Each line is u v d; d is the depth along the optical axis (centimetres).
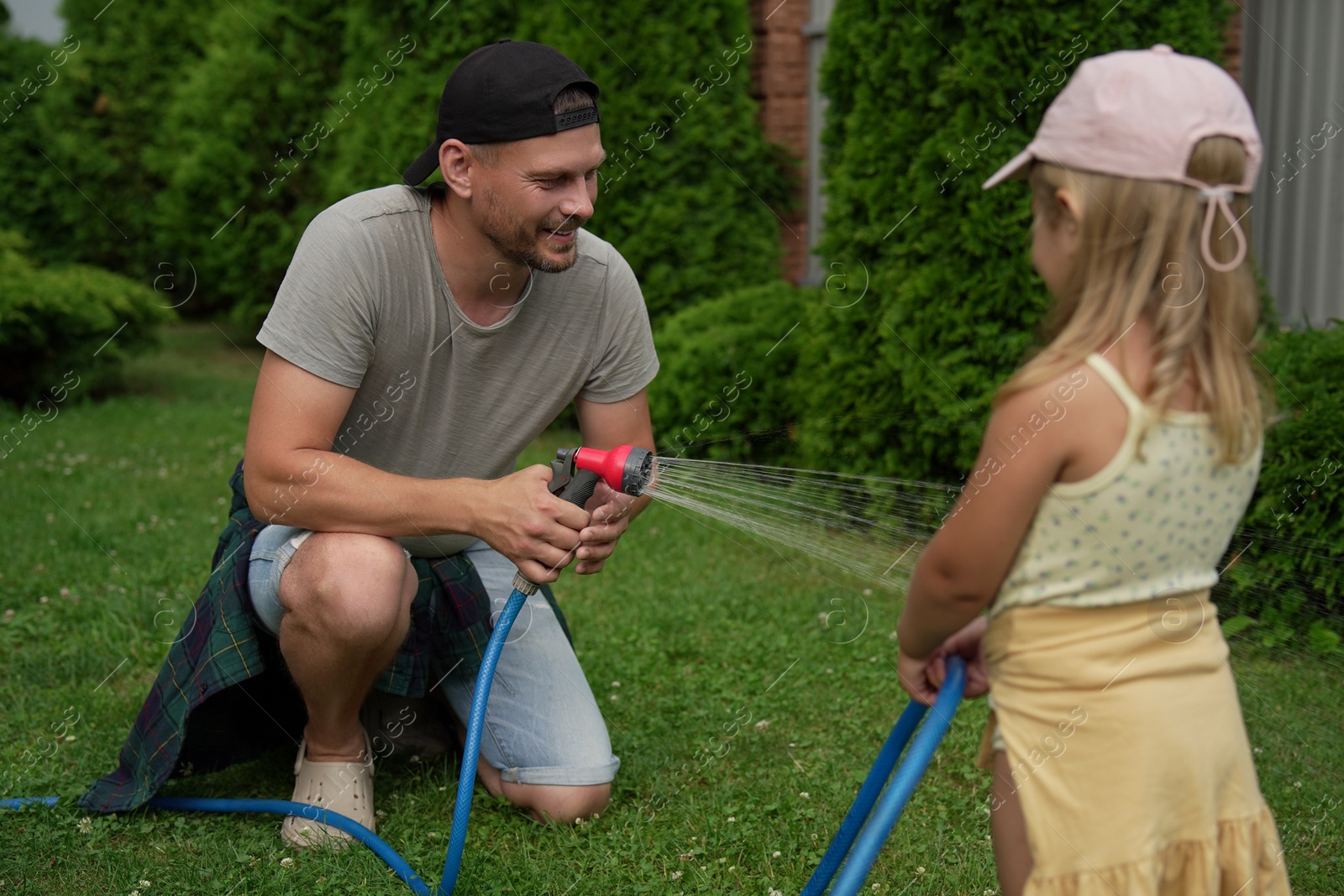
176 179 912
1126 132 135
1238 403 137
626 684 316
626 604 383
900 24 448
